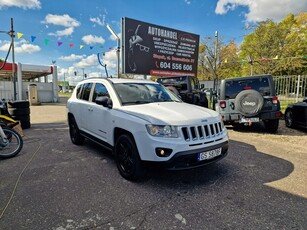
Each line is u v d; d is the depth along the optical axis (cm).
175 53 1479
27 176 374
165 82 1105
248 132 734
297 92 1097
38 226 242
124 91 424
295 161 446
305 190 323
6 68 2205
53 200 296
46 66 2461
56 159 462
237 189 326
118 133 387
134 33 1269
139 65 1306
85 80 557
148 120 321
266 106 679
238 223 247
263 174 380
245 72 3319
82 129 526
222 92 718
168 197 304
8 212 268
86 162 443
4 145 470
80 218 257
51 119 1083
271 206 281
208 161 332
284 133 720
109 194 312
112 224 246
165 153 307
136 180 348
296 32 2931
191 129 320
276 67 2717
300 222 248
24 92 2373
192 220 253
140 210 273
